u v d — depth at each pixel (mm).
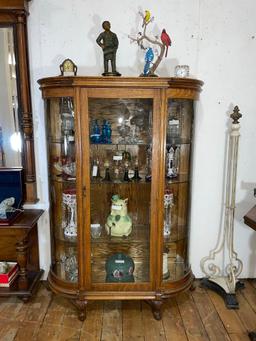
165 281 1899
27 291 1961
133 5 1976
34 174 2117
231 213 2102
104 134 1825
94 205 1859
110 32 1750
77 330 1780
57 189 1992
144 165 1872
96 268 1933
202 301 2076
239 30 2029
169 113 1810
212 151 2170
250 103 2117
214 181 2209
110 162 1879
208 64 2064
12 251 2182
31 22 1979
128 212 1966
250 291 2197
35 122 2098
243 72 2076
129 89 1667
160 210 1790
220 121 2135
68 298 1935
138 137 1839
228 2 1994
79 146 1716
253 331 1768
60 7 1968
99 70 2033
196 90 1816
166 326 1820
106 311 1962
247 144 2168
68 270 2020
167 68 2053
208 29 2023
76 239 1906
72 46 2010
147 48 1910
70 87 1681
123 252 1967
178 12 1995
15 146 2064
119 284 1849
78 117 1686
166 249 1989
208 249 2303
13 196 2100
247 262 2322
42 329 1785
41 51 2014
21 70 1950
